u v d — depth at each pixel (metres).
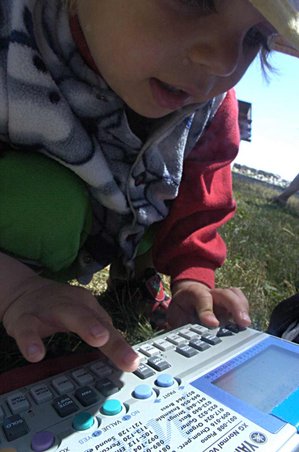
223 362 0.22
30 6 0.26
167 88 0.25
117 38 0.23
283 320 0.31
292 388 0.20
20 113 0.25
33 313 0.21
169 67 0.23
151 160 0.31
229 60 0.22
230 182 0.40
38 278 0.24
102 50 0.24
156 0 0.21
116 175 0.31
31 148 0.28
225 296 0.30
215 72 0.22
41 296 0.22
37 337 0.20
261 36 0.25
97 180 0.29
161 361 0.21
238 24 0.21
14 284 0.23
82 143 0.28
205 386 0.19
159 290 0.41
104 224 0.33
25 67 0.25
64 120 0.27
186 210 0.37
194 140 0.35
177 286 0.34
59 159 0.28
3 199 0.27
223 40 0.21
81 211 0.30
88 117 0.28
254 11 0.21
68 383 0.18
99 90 0.27
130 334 0.35
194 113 0.33
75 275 0.35
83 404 0.17
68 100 0.27
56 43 0.26
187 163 0.37
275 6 0.19
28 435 0.15
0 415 0.16
